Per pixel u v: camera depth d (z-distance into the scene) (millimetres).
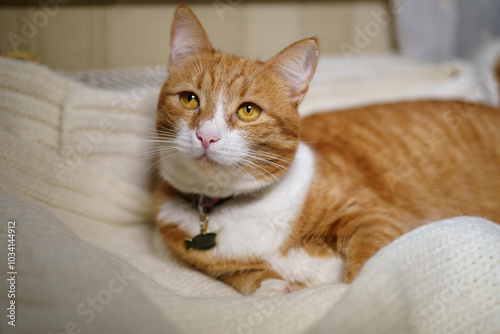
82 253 382
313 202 474
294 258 479
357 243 448
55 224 412
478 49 845
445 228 406
